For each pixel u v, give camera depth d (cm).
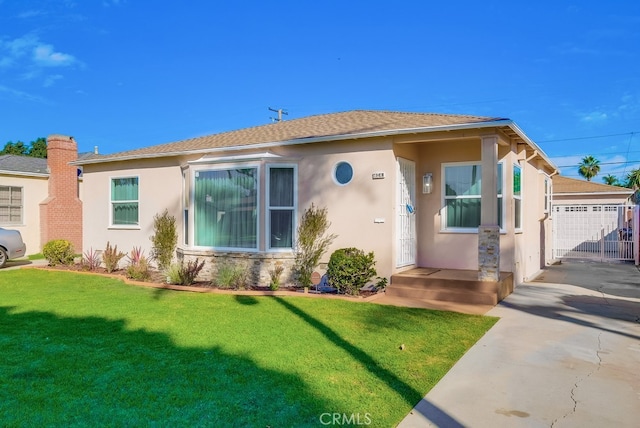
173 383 464
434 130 935
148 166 1377
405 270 1066
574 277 1298
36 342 612
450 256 1111
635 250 1720
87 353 564
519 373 507
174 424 374
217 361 534
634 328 704
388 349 587
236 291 1006
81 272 1345
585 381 485
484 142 923
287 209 1122
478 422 388
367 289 1015
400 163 1058
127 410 400
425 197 1145
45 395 432
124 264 1430
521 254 1184
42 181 2133
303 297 948
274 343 610
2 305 865
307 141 1070
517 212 1190
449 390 457
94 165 1529
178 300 915
